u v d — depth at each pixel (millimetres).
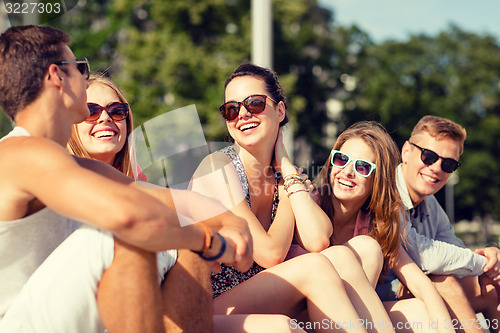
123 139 2562
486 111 32438
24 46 1685
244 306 2027
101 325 1623
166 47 21328
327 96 25875
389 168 2627
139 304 1558
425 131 3053
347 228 2723
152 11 22281
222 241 1660
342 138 2686
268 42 7566
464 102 31422
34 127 1704
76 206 1443
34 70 1687
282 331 1784
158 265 1721
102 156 2523
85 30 19031
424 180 3041
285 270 2043
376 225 2621
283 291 2025
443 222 3287
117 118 2516
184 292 1750
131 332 1559
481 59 32812
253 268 2332
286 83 22250
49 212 1669
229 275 2283
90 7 19344
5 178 1538
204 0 22141
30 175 1498
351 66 27312
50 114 1725
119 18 20297
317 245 2350
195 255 1804
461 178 30766
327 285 2006
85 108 1823
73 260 1589
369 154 2592
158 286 1608
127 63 21188
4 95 1697
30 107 1698
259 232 2295
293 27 25656
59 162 1495
